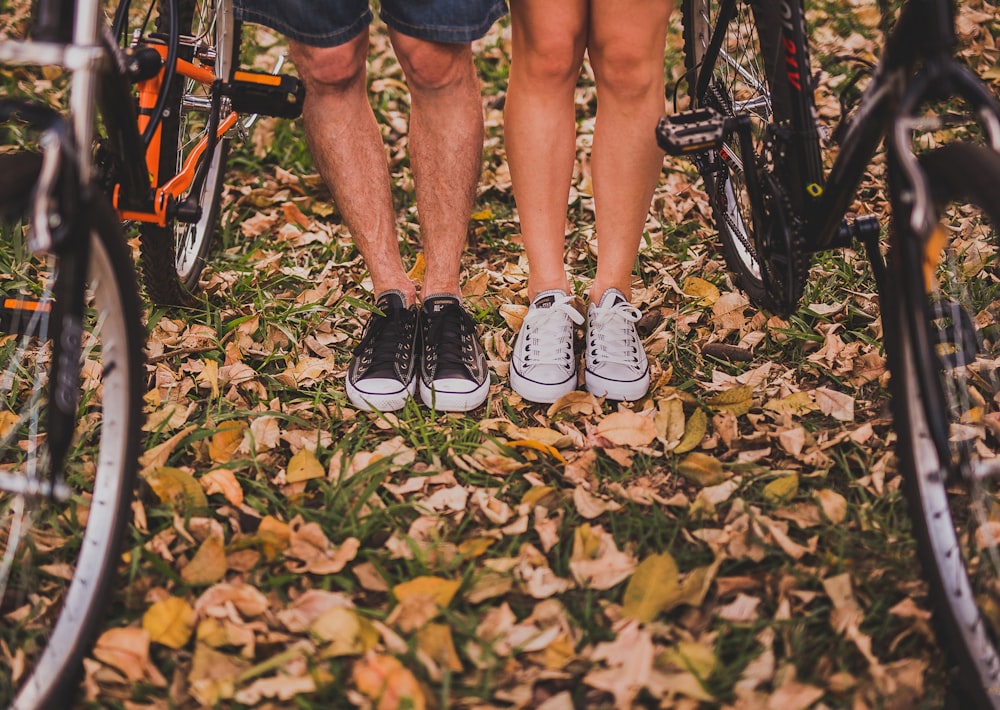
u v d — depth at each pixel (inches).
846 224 73.8
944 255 84.7
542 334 86.0
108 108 65.0
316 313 97.6
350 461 77.2
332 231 113.8
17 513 65.4
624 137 82.9
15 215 53.4
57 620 59.6
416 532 70.5
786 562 67.1
